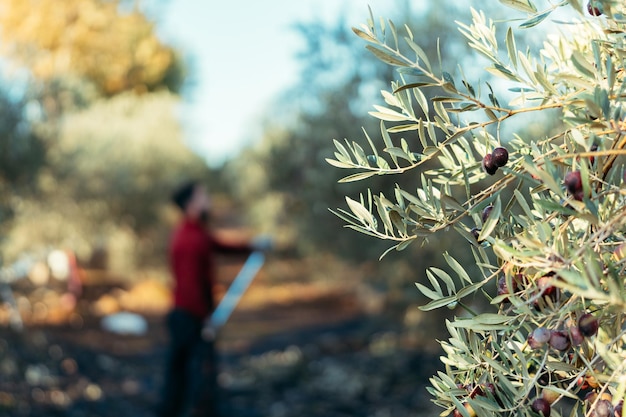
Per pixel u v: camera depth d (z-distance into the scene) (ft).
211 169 63.00
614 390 2.87
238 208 75.36
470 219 7.24
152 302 48.42
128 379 28.94
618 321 2.90
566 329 2.92
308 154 27.50
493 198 3.17
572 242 3.05
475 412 3.08
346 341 32.53
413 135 19.44
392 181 21.29
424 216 3.29
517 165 3.27
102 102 53.83
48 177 39.14
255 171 41.47
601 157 2.92
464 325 3.02
